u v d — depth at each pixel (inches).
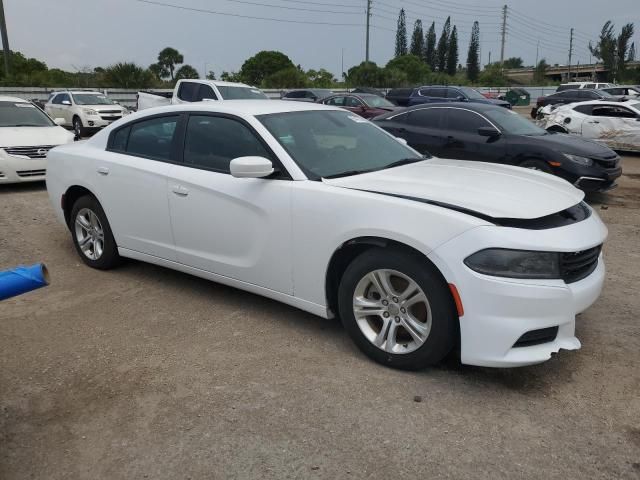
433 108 378.9
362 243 133.3
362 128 183.8
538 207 128.0
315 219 140.0
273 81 1755.7
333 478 99.1
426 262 124.5
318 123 171.8
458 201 127.0
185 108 178.7
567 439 108.9
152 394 126.5
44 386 130.6
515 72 4355.3
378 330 138.9
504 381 130.1
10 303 179.3
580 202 143.1
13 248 237.5
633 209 327.6
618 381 129.7
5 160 361.4
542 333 120.2
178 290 188.9
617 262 220.7
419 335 128.8
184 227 171.8
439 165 167.3
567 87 1352.1
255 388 128.0
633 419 115.1
